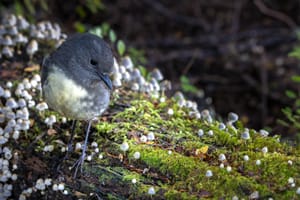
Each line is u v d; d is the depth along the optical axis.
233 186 8.16
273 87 16.11
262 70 16.53
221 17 18.09
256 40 17.38
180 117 10.09
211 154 8.91
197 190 8.24
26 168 9.05
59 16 17.41
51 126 9.67
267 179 8.25
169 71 16.50
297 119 11.90
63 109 8.70
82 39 8.76
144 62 14.75
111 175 8.70
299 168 8.35
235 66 16.81
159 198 8.27
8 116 9.41
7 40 11.59
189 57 16.92
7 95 9.95
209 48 17.31
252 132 9.52
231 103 16.12
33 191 8.79
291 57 16.75
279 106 15.70
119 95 10.70
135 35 17.61
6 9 15.98
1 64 11.38
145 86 11.05
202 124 9.79
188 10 18.17
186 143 9.20
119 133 9.41
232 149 9.08
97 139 9.38
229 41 17.42
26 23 12.51
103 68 8.74
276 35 17.42
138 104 10.35
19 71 11.20
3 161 9.02
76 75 8.54
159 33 17.73
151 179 8.58
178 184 8.38
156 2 18.16
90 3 16.45
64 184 8.70
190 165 8.55
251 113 15.85
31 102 9.95
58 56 8.64
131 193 8.44
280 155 8.68
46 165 9.05
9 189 8.98
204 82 16.48
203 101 14.70
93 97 8.62
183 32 17.83
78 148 9.16
